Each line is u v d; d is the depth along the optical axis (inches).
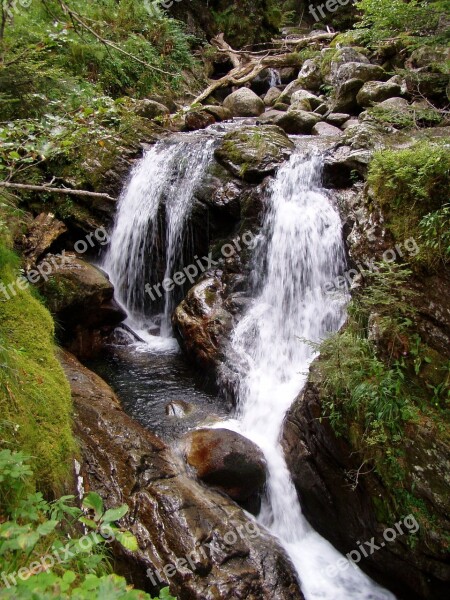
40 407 132.9
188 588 129.0
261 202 255.6
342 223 230.7
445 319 157.6
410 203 167.6
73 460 135.4
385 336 162.1
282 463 181.2
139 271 296.5
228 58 541.0
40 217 262.5
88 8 375.9
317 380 167.6
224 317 235.3
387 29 351.3
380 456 149.9
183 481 159.8
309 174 255.8
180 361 251.6
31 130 144.0
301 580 153.9
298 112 360.5
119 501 141.6
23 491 102.5
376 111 303.3
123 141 309.6
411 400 154.5
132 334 274.8
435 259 158.9
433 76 335.6
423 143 185.2
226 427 197.8
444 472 143.6
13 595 64.2
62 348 222.4
